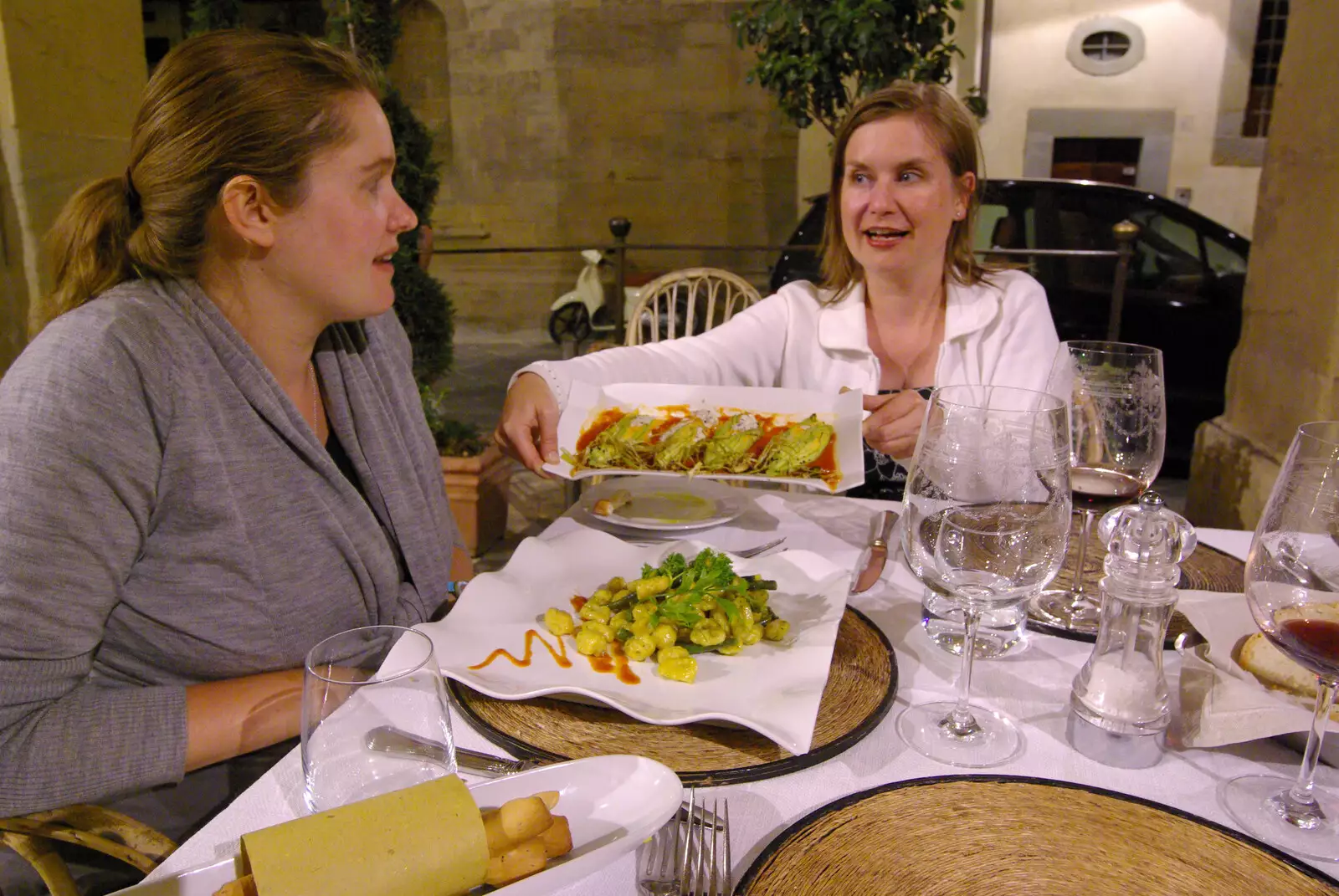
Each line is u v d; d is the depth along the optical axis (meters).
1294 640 0.70
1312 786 0.79
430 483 1.41
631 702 0.85
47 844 0.91
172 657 1.10
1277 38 7.75
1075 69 8.02
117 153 3.04
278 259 1.08
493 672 0.89
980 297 1.97
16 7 2.50
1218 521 2.95
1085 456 1.13
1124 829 0.70
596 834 0.66
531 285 9.55
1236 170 8.04
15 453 0.91
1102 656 0.84
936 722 0.87
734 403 1.48
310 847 0.55
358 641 0.81
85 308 1.02
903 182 1.83
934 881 0.65
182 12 8.96
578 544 1.16
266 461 1.10
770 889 0.63
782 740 0.77
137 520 1.00
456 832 0.58
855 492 1.83
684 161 9.24
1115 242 4.61
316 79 1.04
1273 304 2.71
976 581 0.79
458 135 9.37
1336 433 0.77
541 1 8.91
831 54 4.21
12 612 0.89
